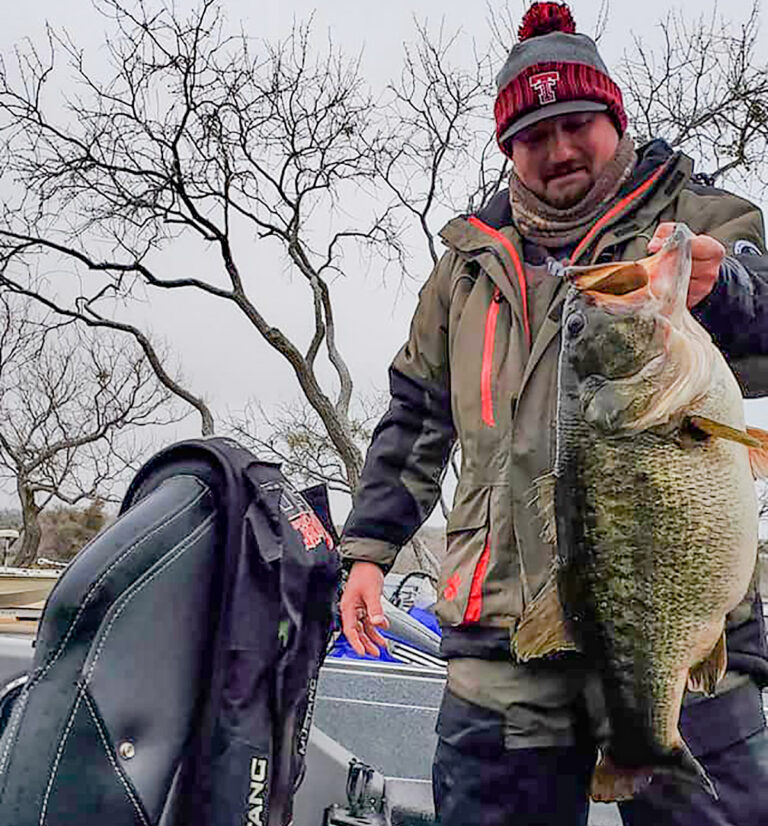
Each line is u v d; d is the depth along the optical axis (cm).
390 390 247
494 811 202
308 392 1130
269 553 167
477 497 208
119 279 1143
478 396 211
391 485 238
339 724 312
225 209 1129
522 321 209
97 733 152
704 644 180
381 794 261
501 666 203
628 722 183
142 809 153
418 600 462
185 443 177
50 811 149
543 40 214
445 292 234
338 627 243
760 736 192
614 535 180
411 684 316
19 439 1806
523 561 200
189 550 164
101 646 155
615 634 182
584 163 209
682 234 174
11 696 219
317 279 1148
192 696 161
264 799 160
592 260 204
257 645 162
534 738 200
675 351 173
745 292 178
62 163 1130
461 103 1116
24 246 1134
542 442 200
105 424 1800
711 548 177
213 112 1118
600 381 179
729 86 975
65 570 162
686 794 190
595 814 278
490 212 230
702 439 176
